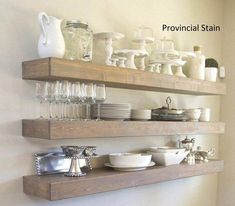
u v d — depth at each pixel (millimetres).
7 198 1592
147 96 2281
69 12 1830
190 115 2301
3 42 1579
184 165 2160
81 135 1577
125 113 1854
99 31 1986
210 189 2922
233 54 2957
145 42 2117
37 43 1697
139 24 2230
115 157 1854
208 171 2361
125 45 2137
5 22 1584
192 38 2686
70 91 1669
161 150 2152
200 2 2764
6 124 1592
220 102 3012
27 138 1662
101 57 1989
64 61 1511
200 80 2299
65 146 1730
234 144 2928
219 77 2975
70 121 1539
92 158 1934
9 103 1602
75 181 1553
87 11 1922
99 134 1655
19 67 1633
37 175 1657
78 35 1712
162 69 2182
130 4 2172
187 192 2650
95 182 1634
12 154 1610
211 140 2924
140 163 1880
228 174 2961
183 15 2592
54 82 1655
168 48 2182
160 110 2109
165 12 2434
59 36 1577
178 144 2494
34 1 1685
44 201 1729
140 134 1868
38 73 1531
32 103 1686
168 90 2225
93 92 1736
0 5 1567
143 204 2262
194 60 2383
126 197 2146
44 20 1562
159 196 2387
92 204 1952
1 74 1575
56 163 1735
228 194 2957
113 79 1712
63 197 1507
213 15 2920
